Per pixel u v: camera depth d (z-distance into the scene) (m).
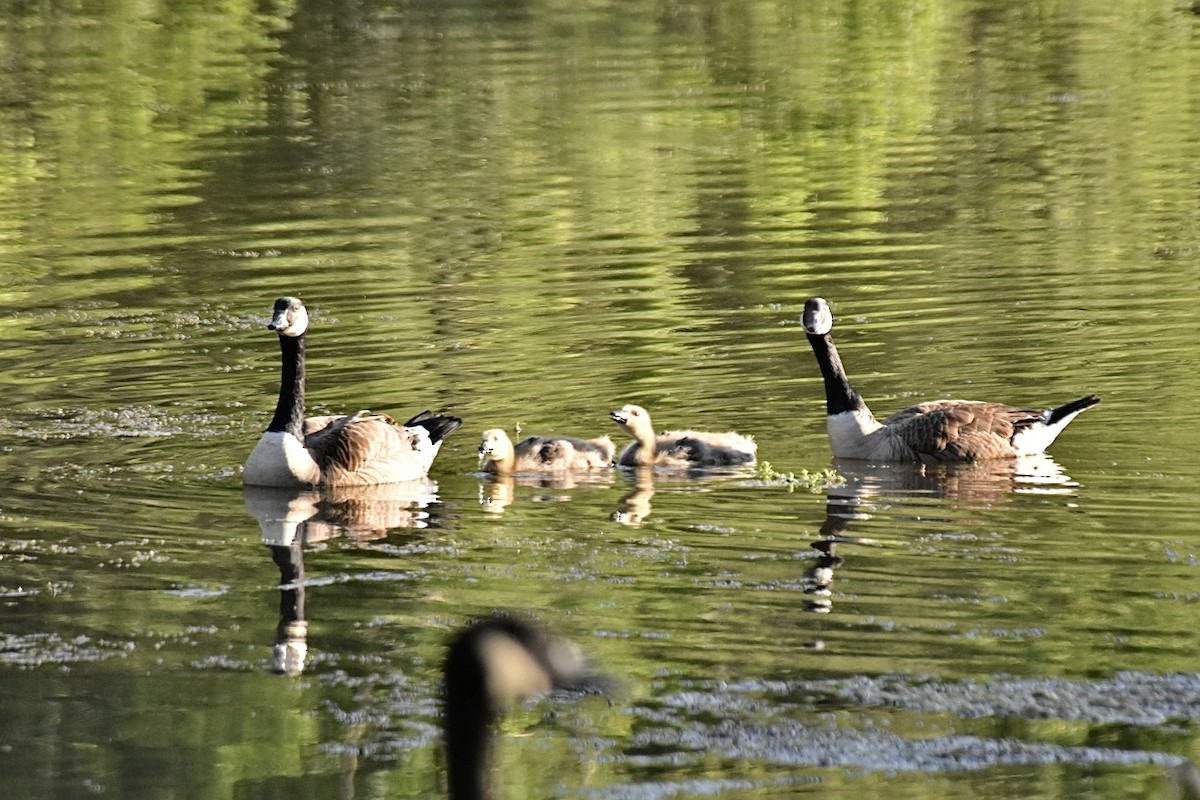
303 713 10.75
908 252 25.78
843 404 17.22
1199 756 9.75
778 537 14.20
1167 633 11.63
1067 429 17.59
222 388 19.67
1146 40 45.41
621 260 25.66
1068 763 9.71
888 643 11.55
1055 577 12.91
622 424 16.89
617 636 11.77
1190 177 30.31
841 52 44.81
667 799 9.37
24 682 11.30
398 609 12.56
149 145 35.06
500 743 10.11
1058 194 29.47
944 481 16.00
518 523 14.90
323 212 29.14
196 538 14.54
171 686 11.19
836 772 9.66
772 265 25.14
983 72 42.06
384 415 17.16
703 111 37.81
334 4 51.16
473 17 49.78
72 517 15.15
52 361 20.86
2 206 30.11
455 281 24.53
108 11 49.28
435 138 35.34
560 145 34.47
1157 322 21.48
